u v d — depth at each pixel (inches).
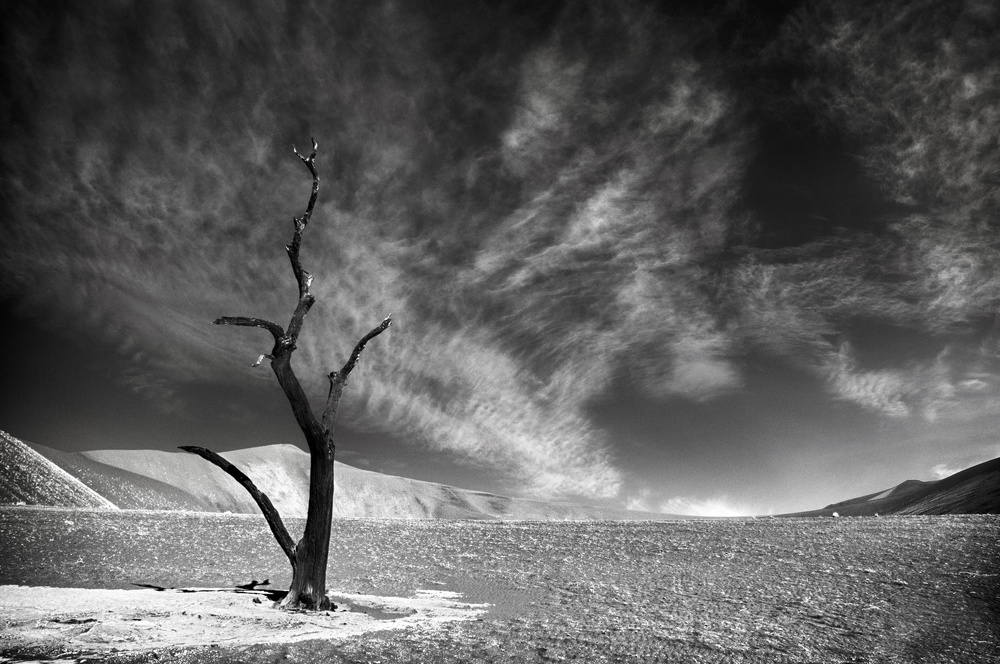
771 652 327.6
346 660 301.4
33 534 720.3
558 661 307.1
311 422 454.0
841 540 671.1
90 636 329.4
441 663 301.4
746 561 597.9
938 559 554.3
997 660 319.0
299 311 474.9
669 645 337.7
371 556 679.1
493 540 784.9
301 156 502.3
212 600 442.6
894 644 343.3
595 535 810.8
